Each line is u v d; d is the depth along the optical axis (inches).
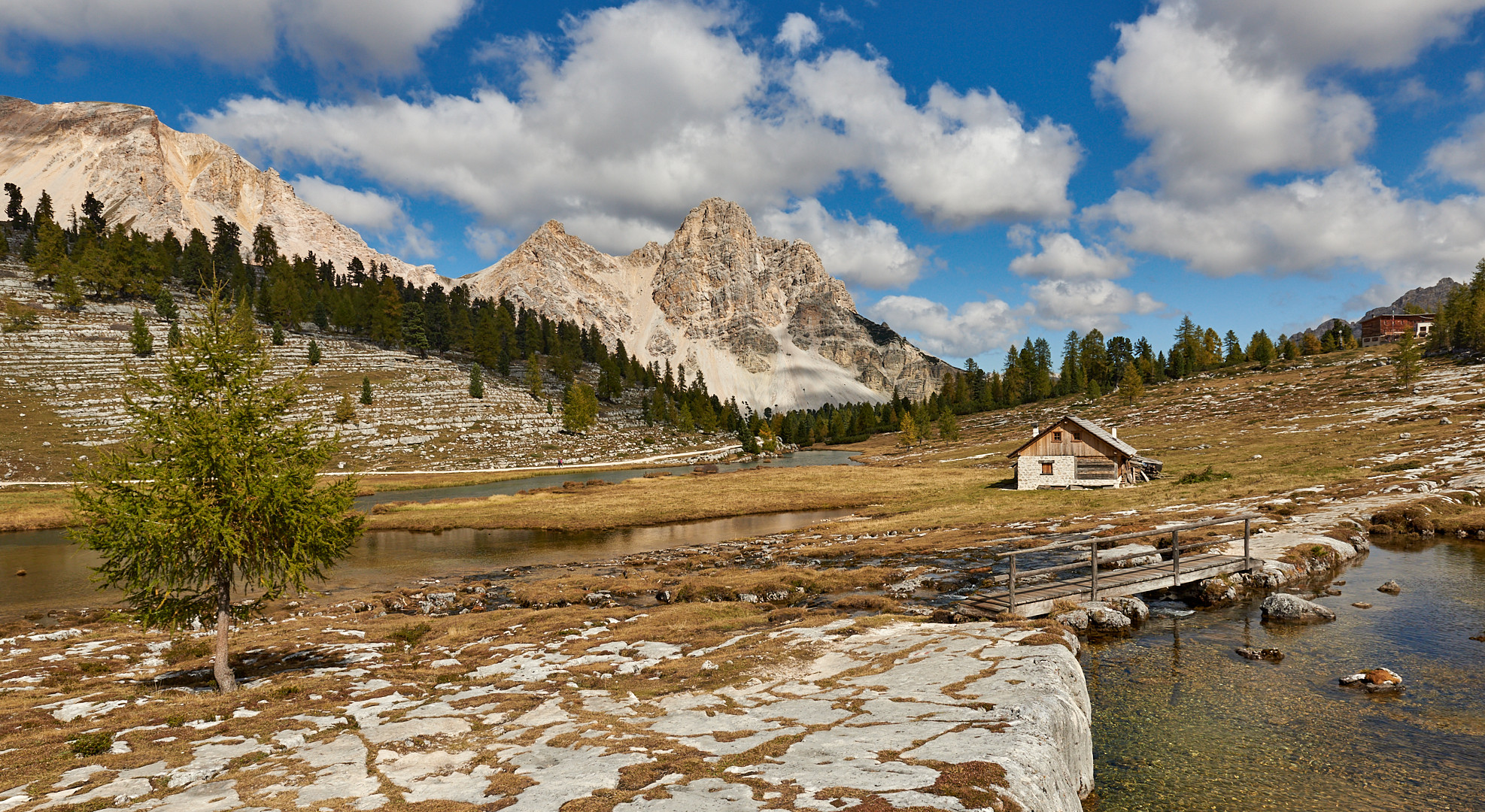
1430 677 609.6
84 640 999.6
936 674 503.8
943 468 4062.5
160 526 609.0
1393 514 1393.9
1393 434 2805.1
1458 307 5221.5
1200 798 418.9
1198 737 512.4
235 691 633.6
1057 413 6412.4
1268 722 533.0
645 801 288.7
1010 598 832.3
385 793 332.8
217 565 671.8
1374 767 451.8
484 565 1702.8
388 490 3917.3
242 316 719.7
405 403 6141.7
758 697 497.7
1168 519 1541.6
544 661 717.3
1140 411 5492.1
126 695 633.0
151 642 964.6
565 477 4653.1
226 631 673.6
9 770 406.6
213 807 322.7
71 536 620.4
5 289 6451.8
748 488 3329.2
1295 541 1172.5
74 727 510.6
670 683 580.7
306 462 722.8
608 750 378.6
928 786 281.1
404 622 1050.7
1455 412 3075.8
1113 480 2674.7
